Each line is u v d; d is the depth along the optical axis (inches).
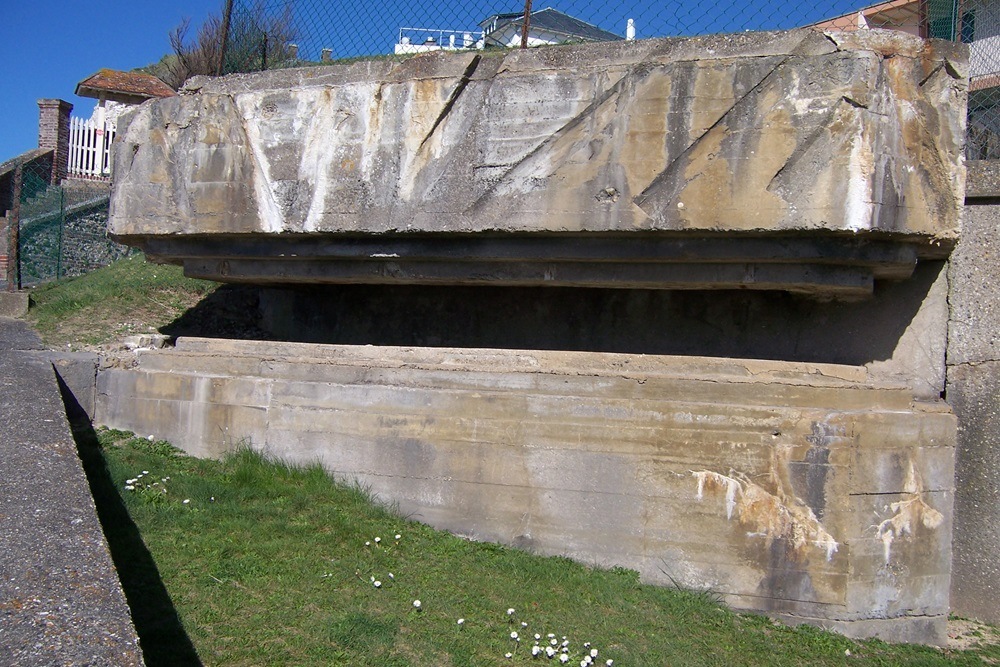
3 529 130.3
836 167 201.9
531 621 183.5
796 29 207.8
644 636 183.9
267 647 157.3
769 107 206.8
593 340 271.3
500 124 231.0
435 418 228.2
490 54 234.8
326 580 186.9
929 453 210.8
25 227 527.8
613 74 220.1
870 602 203.5
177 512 207.2
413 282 268.8
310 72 255.8
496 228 230.4
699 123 211.8
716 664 177.8
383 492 231.9
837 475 201.9
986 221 247.9
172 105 271.3
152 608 163.8
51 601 111.9
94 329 344.2
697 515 207.9
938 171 209.2
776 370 229.9
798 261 221.6
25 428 183.5
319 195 250.5
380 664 157.2
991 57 326.6
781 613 202.7
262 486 229.1
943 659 197.8
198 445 255.6
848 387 214.8
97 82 815.1
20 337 330.0
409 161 240.7
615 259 231.9
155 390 263.9
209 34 884.0
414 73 241.3
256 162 258.7
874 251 213.8
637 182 217.2
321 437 239.5
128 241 287.6
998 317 245.1
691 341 262.1
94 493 208.8
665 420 211.0
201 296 374.9
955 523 249.8
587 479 215.3
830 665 185.6
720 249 220.5
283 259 277.1
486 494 222.5
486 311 286.8
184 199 268.8
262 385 248.5
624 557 212.1
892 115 203.3
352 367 244.7
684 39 215.8
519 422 221.0
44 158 729.0
